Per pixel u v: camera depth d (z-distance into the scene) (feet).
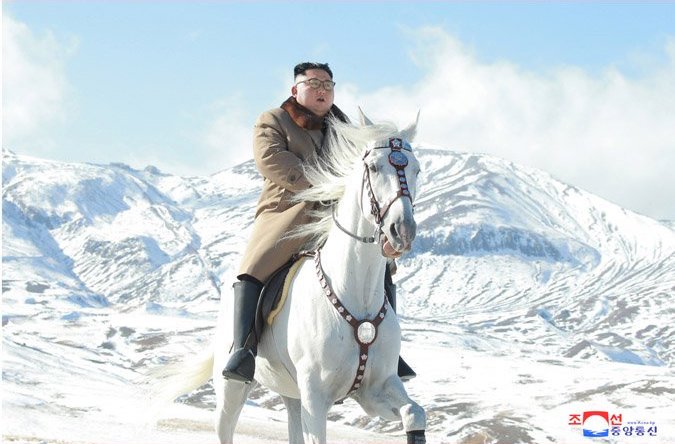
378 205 20.43
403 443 73.92
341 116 24.90
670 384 199.82
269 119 24.43
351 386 21.68
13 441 48.08
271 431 73.97
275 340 23.03
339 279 21.61
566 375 237.86
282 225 23.70
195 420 74.23
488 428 165.27
